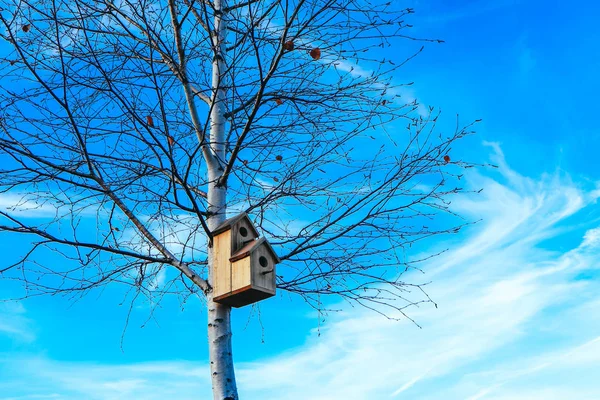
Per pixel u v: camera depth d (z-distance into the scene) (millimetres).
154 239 4113
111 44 3941
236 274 3762
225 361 3795
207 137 4188
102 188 3867
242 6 4414
